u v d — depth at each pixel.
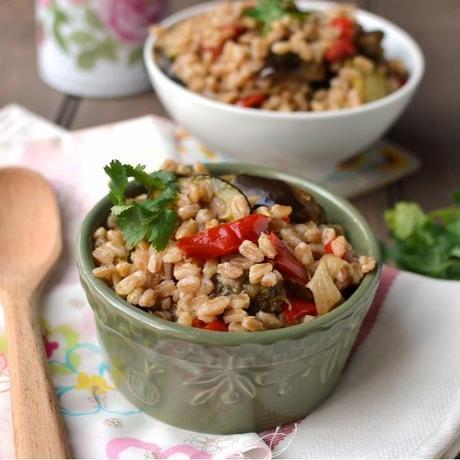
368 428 0.61
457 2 1.11
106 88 0.89
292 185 0.66
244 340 0.58
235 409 0.60
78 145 0.78
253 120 0.75
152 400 0.61
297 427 0.61
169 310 0.60
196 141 0.82
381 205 0.79
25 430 0.58
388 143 0.85
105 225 0.64
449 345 0.64
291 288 0.61
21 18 1.04
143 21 0.88
